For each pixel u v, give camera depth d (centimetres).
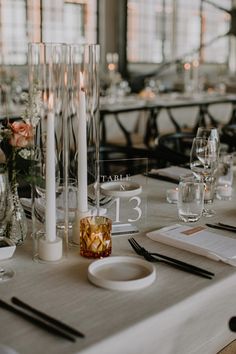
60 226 141
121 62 926
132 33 952
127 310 106
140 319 103
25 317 101
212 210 179
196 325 119
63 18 860
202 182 182
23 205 167
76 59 143
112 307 107
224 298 125
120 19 912
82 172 140
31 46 136
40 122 133
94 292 114
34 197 132
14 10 797
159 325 105
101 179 156
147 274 121
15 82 599
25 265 128
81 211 141
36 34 829
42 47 136
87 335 97
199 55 1058
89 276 119
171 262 130
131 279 119
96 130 149
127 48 942
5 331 98
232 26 1005
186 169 230
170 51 1021
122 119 572
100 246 132
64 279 120
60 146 145
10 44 799
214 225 161
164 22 1005
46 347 93
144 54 981
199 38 1080
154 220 167
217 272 126
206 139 184
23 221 142
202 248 136
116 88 709
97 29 904
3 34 788
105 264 126
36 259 131
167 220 167
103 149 335
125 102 616
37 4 822
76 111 144
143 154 328
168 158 319
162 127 629
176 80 973
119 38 917
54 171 128
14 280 119
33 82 136
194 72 927
